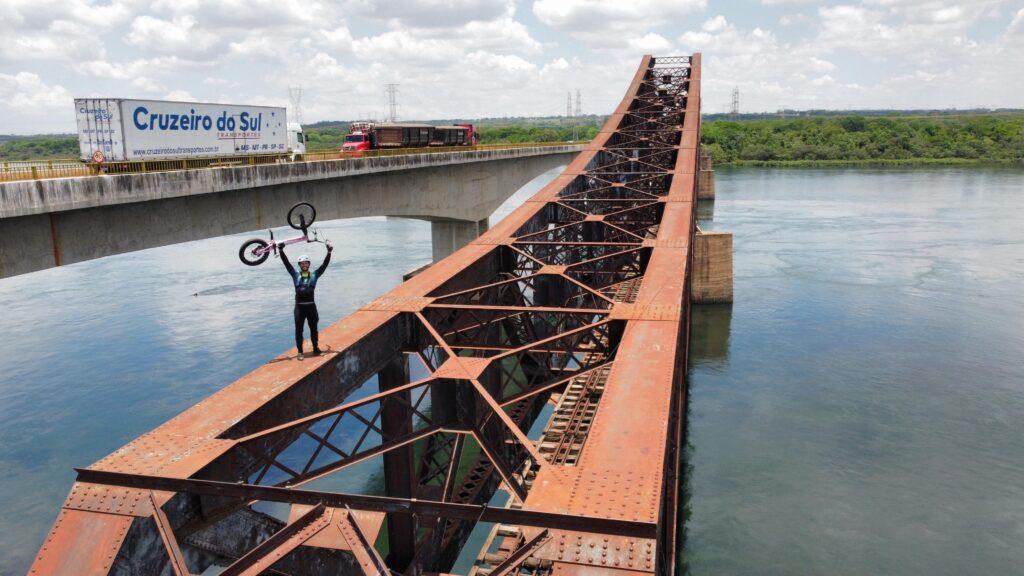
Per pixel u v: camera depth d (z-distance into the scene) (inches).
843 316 1513.3
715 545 723.4
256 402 334.3
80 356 1347.2
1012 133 6240.2
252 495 255.9
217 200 1168.8
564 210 922.7
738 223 2716.5
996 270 1876.2
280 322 1528.1
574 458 669.3
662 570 291.6
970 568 686.5
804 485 839.7
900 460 898.1
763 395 1116.5
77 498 265.9
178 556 243.0
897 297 1646.2
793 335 1402.6
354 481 853.8
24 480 901.2
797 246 2253.9
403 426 500.7
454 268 581.3
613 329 450.0
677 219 788.6
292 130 1996.8
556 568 222.8
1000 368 1203.2
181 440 298.8
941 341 1343.5
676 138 1632.6
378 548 653.9
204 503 278.5
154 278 1971.0
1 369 1289.4
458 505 239.8
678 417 455.2
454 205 2126.0
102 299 1748.3
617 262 754.2
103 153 1087.6
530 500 246.2
